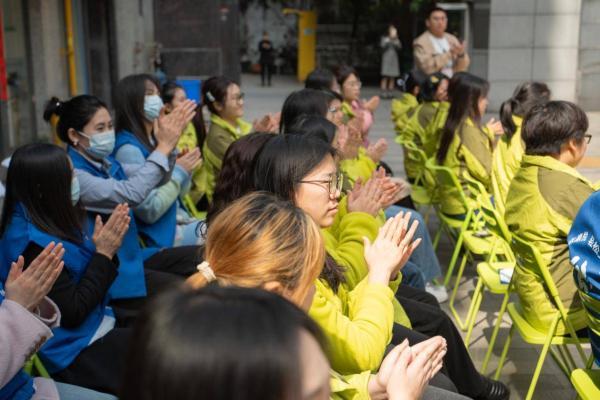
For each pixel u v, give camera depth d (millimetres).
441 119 6059
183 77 15047
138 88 4141
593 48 10828
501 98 11078
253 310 928
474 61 12492
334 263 2523
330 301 2410
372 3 24453
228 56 15555
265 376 873
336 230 3145
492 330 4637
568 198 3240
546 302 3295
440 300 5051
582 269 2588
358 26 25266
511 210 3449
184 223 4473
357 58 25203
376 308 2344
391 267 2443
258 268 1761
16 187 2811
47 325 2457
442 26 8125
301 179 2471
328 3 25781
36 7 9102
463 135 5352
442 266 5840
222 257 1792
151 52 14688
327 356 960
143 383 907
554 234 3246
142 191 3525
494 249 4551
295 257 1777
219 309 926
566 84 10938
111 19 13773
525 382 3959
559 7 10789
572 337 3209
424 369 1756
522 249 3277
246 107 16203
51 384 2547
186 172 4133
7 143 8055
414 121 6809
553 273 3271
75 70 11609
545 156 3359
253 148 2686
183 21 14898
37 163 2785
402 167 9461
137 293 3297
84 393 2607
